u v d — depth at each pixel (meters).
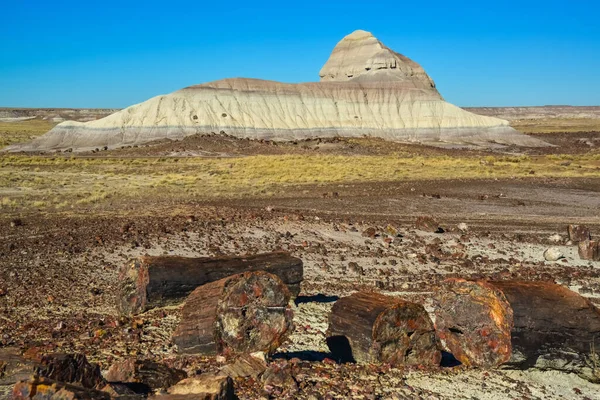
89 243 20.27
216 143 84.81
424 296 13.92
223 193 36.91
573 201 35.06
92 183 42.88
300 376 8.12
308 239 21.95
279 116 124.75
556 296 9.07
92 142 102.62
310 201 33.50
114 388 6.67
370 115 132.00
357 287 15.12
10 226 23.94
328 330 9.54
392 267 17.89
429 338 9.13
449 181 44.59
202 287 9.28
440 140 123.56
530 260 19.38
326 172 50.84
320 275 16.56
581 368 8.99
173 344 9.90
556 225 26.73
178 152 78.81
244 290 8.78
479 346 9.14
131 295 12.02
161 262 12.09
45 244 20.16
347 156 72.50
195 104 119.81
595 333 8.91
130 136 106.25
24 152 89.81
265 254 13.32
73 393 5.54
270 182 43.38
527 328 8.84
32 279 15.56
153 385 7.29
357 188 39.75
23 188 38.81
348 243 21.50
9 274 16.09
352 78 162.50
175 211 28.59
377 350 8.80
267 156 69.19
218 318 8.69
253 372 8.03
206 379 6.48
